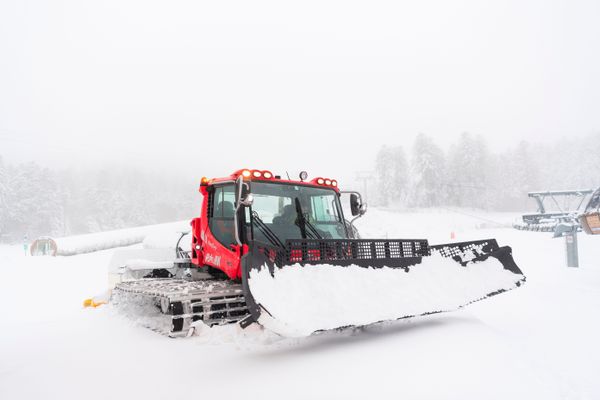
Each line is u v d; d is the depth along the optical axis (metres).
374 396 3.15
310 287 4.29
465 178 83.62
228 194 5.70
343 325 4.21
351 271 4.71
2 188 75.50
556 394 3.35
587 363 4.21
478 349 4.15
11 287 13.54
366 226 24.86
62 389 3.54
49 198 79.62
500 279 6.01
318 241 4.58
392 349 4.18
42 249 28.47
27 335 5.71
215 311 4.80
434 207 80.81
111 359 4.27
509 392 3.29
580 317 6.48
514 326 5.97
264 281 4.02
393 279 5.02
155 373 3.79
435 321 5.47
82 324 6.26
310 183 6.07
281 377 3.56
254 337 4.59
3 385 3.69
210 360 4.07
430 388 3.28
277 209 5.60
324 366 3.77
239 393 3.28
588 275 10.89
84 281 14.95
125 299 6.53
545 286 9.52
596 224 10.54
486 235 29.00
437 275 5.49
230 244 5.48
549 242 20.73
